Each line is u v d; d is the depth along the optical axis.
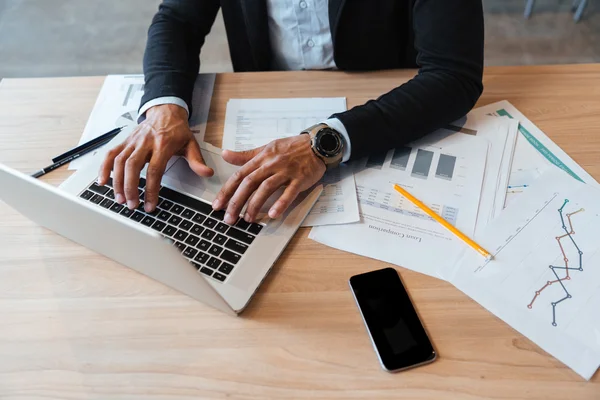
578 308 0.64
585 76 0.96
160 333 0.64
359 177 0.81
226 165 0.82
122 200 0.76
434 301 0.66
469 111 0.91
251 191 0.75
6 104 0.96
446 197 0.77
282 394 0.59
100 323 0.66
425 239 0.72
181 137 0.84
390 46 1.04
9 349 0.64
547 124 0.88
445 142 0.86
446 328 0.63
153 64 0.94
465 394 0.58
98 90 0.99
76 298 0.68
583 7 2.28
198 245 0.71
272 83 0.98
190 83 0.95
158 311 0.66
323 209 0.77
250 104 0.94
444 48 0.89
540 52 2.18
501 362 0.60
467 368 0.60
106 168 0.79
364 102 0.94
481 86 0.90
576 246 0.69
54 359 0.63
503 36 2.26
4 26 2.46
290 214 0.75
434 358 0.60
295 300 0.67
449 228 0.73
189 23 1.04
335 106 0.93
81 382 0.61
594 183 0.78
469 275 0.68
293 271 0.69
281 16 1.09
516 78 0.97
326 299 0.67
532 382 0.58
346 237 0.73
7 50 2.33
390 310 0.65
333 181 0.81
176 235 0.72
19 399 0.60
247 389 0.59
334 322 0.64
